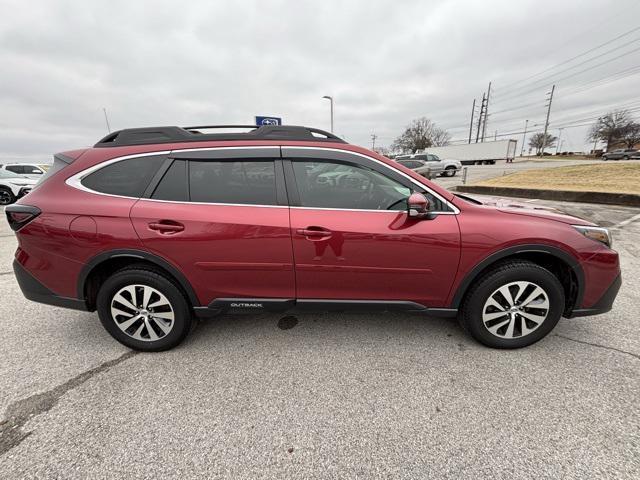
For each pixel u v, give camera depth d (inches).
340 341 102.0
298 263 89.5
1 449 65.2
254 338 104.3
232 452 64.7
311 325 111.6
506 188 438.9
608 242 91.8
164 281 91.9
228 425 71.1
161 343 96.5
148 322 95.2
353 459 63.2
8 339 105.7
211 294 93.4
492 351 95.3
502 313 92.7
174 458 63.5
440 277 90.5
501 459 62.6
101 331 110.4
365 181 91.8
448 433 68.5
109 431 69.6
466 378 84.4
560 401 76.2
